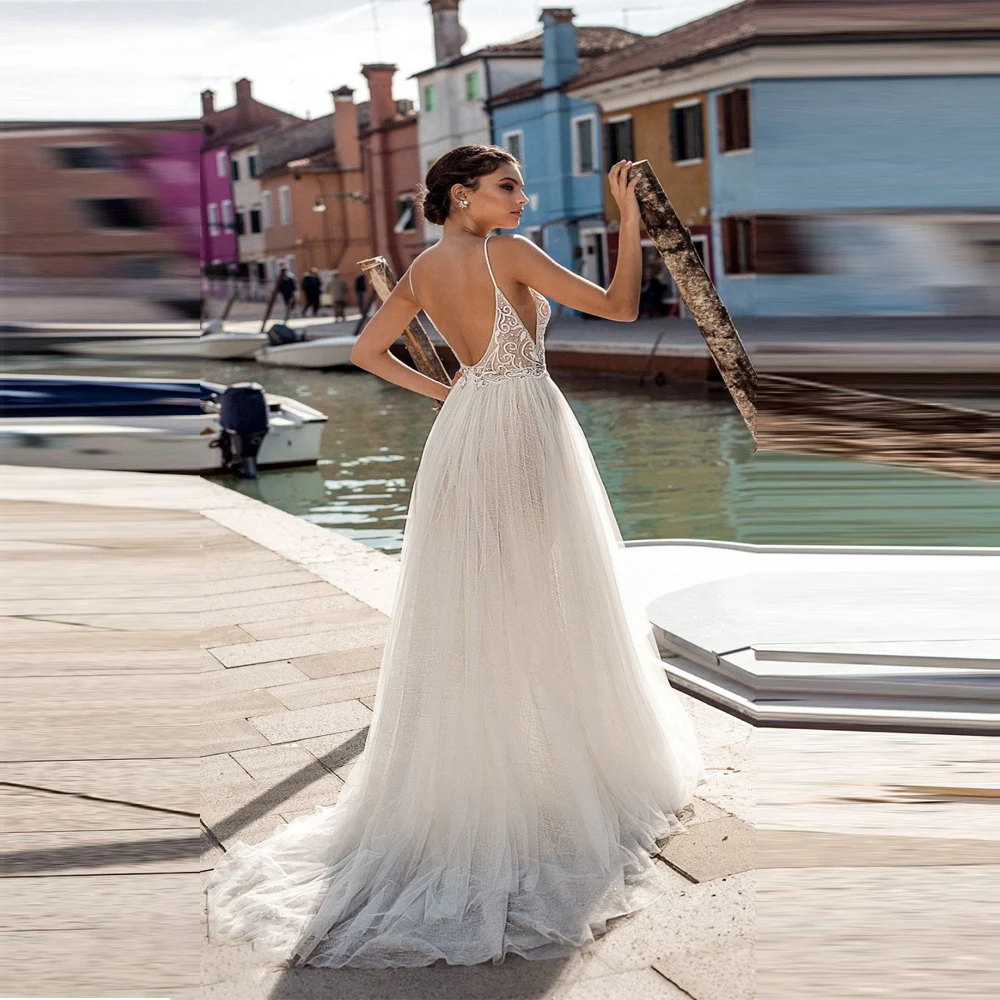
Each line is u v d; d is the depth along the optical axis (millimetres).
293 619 4090
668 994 1790
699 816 2424
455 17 31047
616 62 24859
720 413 14297
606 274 26109
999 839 1275
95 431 10797
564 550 2344
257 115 45469
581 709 2359
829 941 1299
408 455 12734
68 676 2666
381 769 2369
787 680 1799
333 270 42344
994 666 1736
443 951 1955
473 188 2287
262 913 2090
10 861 2043
